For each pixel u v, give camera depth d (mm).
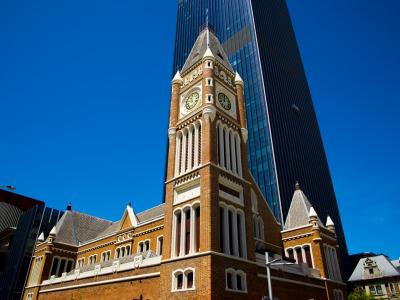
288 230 50031
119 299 36281
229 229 33281
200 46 47438
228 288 28500
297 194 54750
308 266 45844
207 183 32375
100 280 40719
